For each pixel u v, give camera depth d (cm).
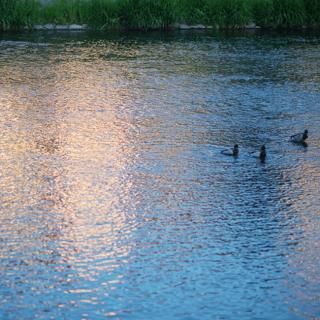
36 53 6906
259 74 6234
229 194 3762
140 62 6631
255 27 8494
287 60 6762
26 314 2738
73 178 3925
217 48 7288
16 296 2839
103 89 5688
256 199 3716
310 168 4106
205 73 6250
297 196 3756
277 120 4969
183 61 6688
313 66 6531
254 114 5094
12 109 5112
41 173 3981
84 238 3284
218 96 5544
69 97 5444
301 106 5309
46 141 4475
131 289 2909
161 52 7075
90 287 2916
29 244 3222
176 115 5044
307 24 8538
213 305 2827
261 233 3372
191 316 2759
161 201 3672
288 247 3250
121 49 7188
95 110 5128
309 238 3328
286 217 3528
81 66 6431
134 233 3341
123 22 8281
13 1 8119
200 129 4744
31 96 5450
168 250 3206
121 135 4603
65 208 3572
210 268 3070
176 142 4491
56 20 8231
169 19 8294
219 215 3538
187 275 3016
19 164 4103
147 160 4191
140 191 3775
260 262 3122
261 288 2938
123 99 5422
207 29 8388
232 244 3266
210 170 4059
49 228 3372
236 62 6662
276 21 8462
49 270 3020
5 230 3344
